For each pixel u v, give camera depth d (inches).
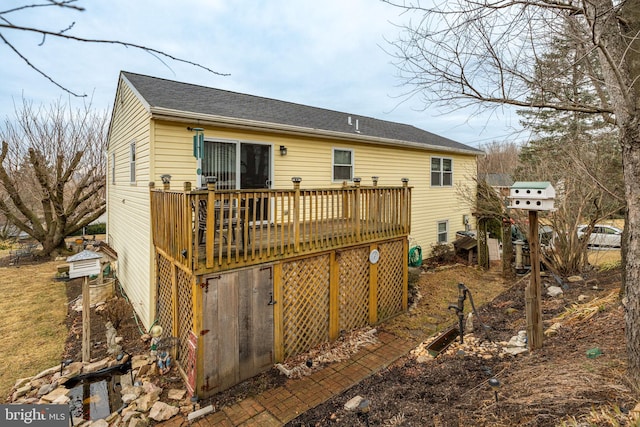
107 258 409.7
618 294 199.3
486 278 388.5
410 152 447.5
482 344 191.9
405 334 247.6
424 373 170.9
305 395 175.6
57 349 230.5
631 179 115.0
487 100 138.7
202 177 255.0
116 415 158.2
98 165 622.8
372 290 264.8
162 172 240.8
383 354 217.0
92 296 322.7
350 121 443.5
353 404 150.3
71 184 745.0
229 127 270.2
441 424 116.2
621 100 115.6
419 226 468.4
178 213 185.2
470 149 544.1
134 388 176.2
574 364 130.9
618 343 139.0
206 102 291.9
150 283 242.4
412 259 425.7
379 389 163.0
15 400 171.2
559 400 107.9
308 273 223.9
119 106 355.9
